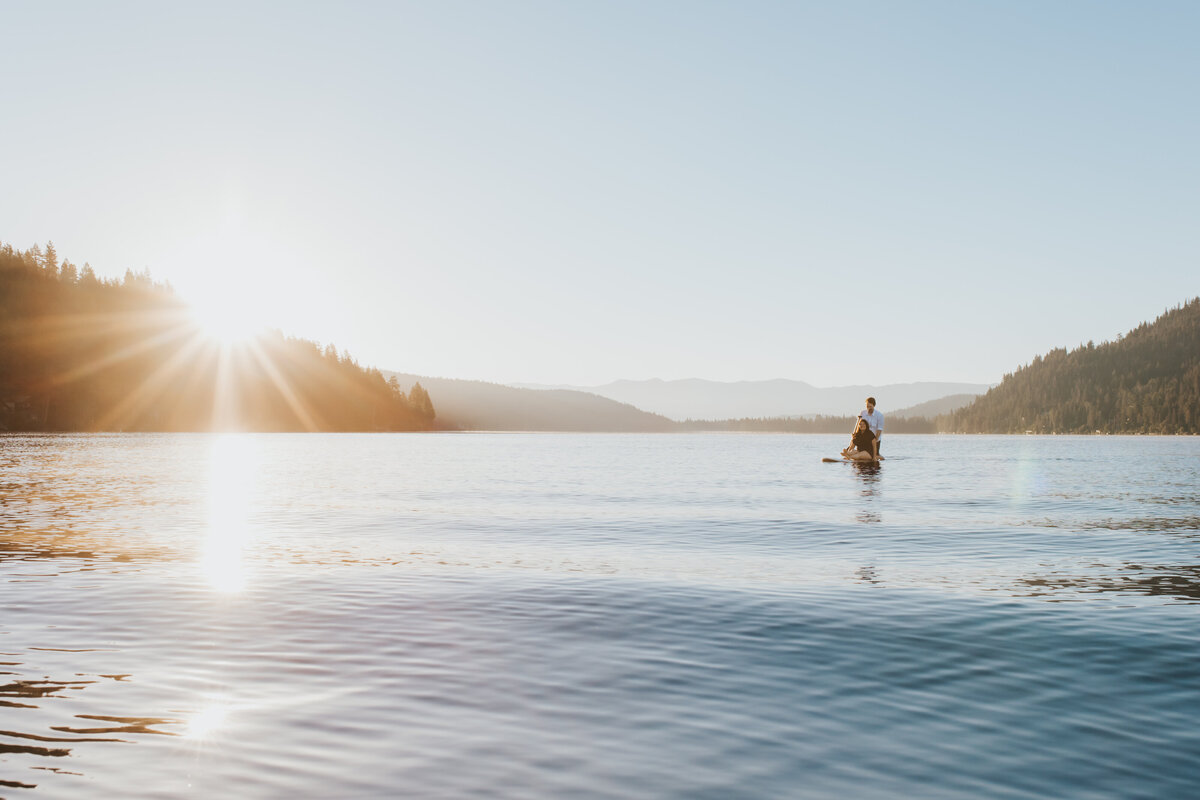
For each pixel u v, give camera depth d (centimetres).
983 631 794
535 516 1886
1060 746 504
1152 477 3425
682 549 1374
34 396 16950
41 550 1304
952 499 2331
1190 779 455
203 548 1351
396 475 3622
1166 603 924
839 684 632
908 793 438
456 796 434
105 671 655
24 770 460
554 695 604
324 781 452
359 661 691
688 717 557
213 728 530
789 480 3231
